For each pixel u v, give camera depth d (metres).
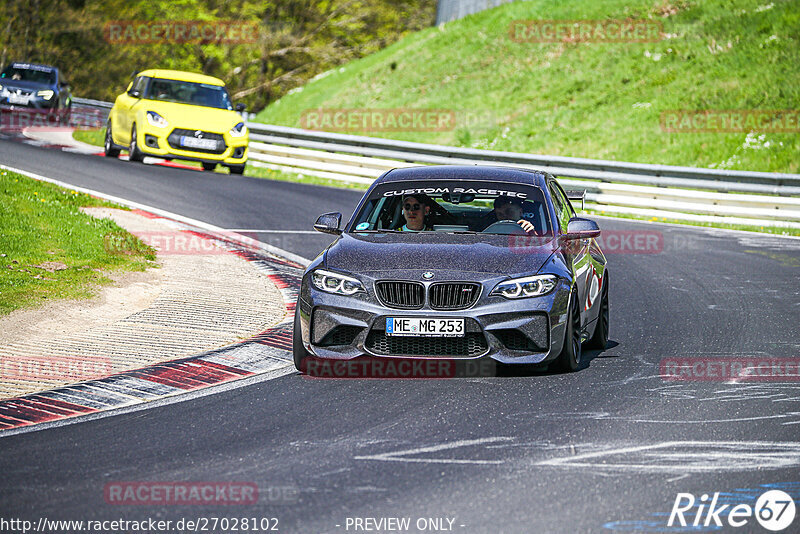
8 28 159.25
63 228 39.06
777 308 32.94
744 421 19.58
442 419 19.56
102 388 21.91
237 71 168.50
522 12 115.62
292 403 20.83
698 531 13.79
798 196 57.91
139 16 165.38
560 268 23.34
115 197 52.00
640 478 16.02
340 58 163.50
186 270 35.78
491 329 22.20
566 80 98.81
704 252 46.38
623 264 42.81
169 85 68.19
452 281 22.36
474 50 112.25
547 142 88.19
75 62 166.38
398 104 106.81
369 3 167.12
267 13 166.00
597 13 108.88
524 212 25.69
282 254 40.66
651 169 62.19
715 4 102.38
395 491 15.35
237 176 66.25
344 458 17.05
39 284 31.17
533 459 17.02
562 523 13.98
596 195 62.69
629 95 92.19
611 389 22.14
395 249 23.72
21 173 56.12
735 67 90.31
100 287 31.88
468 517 14.21
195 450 17.58
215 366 24.05
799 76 85.44
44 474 16.22
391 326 22.23
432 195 26.17
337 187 65.06
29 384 22.06
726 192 60.81
